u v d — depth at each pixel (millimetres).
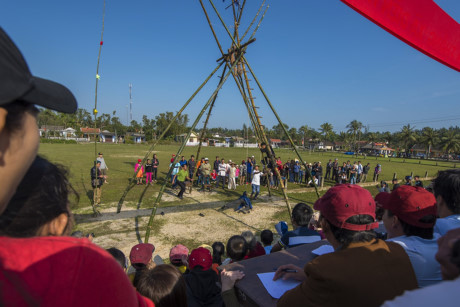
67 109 588
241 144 83062
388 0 2234
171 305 1763
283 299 1180
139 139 78812
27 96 431
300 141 100125
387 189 10125
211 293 2242
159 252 6000
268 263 1832
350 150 89125
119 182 14156
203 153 37906
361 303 967
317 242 2250
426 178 21109
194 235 7051
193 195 11891
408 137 73250
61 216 677
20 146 450
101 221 7887
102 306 543
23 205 564
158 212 8945
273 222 8289
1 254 440
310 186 15586
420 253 1286
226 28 7316
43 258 476
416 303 587
